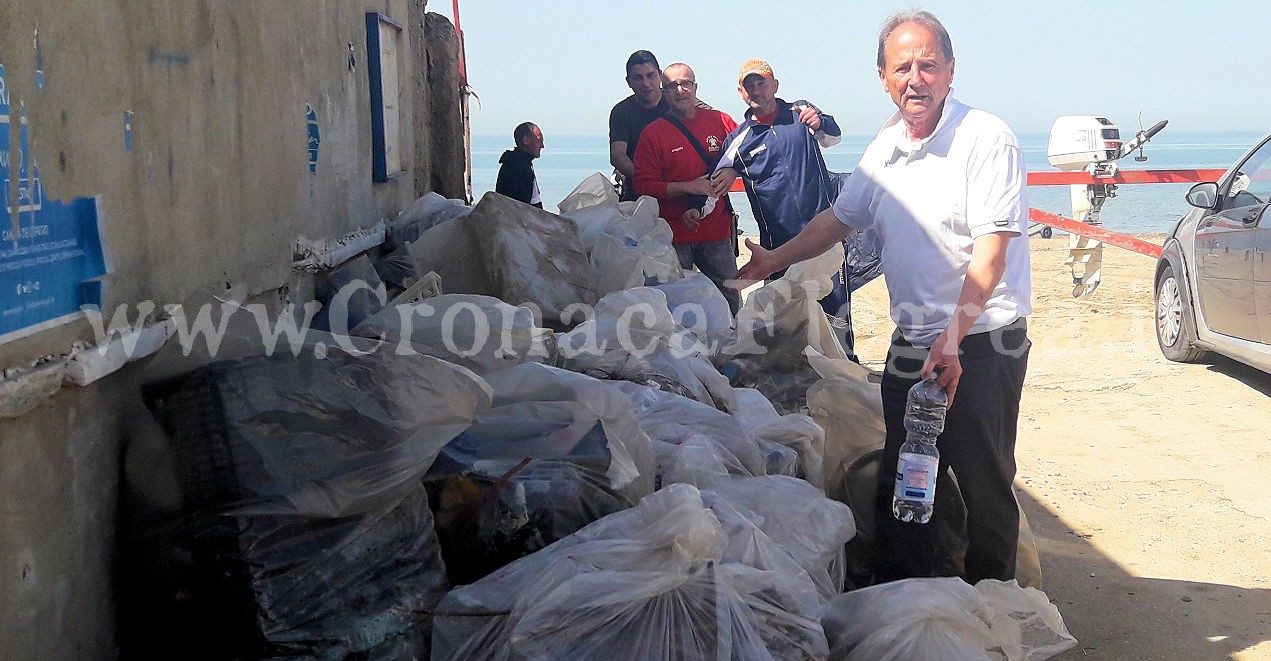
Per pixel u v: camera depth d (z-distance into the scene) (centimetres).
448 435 260
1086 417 624
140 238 261
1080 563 412
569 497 274
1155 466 533
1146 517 462
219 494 235
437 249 453
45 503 214
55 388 214
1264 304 623
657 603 234
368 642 233
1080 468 530
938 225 305
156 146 272
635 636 230
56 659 219
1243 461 539
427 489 273
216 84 319
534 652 229
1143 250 1017
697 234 632
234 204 333
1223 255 672
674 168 626
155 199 271
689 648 229
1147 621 362
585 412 294
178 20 289
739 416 386
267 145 369
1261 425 602
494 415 293
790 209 598
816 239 365
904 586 272
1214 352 739
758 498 309
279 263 381
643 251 521
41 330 211
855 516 356
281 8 389
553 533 270
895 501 308
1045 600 292
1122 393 676
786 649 243
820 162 604
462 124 993
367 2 545
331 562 236
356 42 517
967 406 306
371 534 244
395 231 566
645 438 308
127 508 247
